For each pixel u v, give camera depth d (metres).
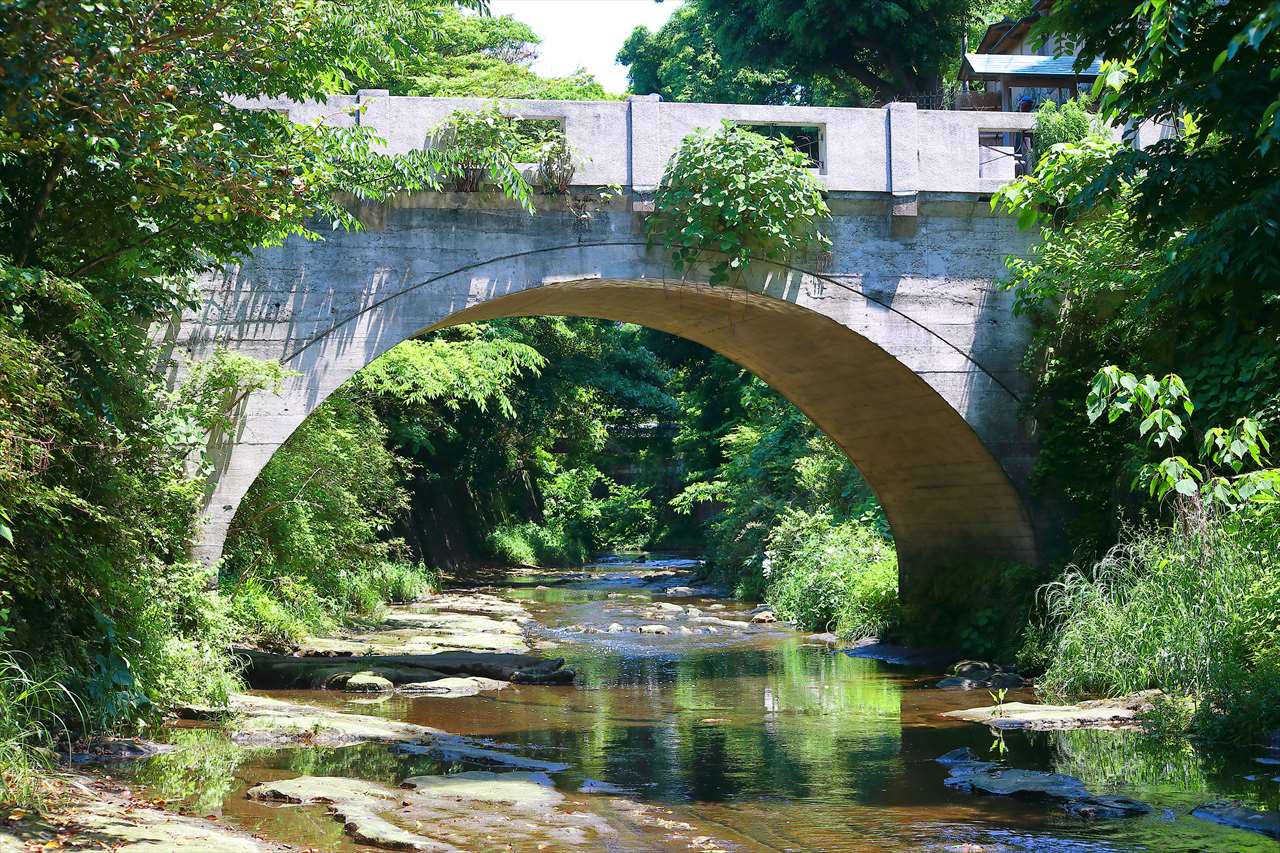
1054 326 12.73
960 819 6.02
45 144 6.38
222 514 10.78
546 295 12.56
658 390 38.84
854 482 20.53
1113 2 8.04
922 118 12.70
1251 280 7.98
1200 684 8.61
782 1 26.70
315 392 11.16
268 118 8.19
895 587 15.96
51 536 7.23
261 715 8.88
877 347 12.65
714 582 27.25
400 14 9.15
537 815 6.02
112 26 6.26
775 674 12.48
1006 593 12.94
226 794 6.31
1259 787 6.62
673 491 48.66
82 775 6.39
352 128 9.11
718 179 11.72
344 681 11.17
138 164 6.84
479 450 33.72
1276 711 7.79
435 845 5.37
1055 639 11.16
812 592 17.92
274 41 7.38
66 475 7.52
